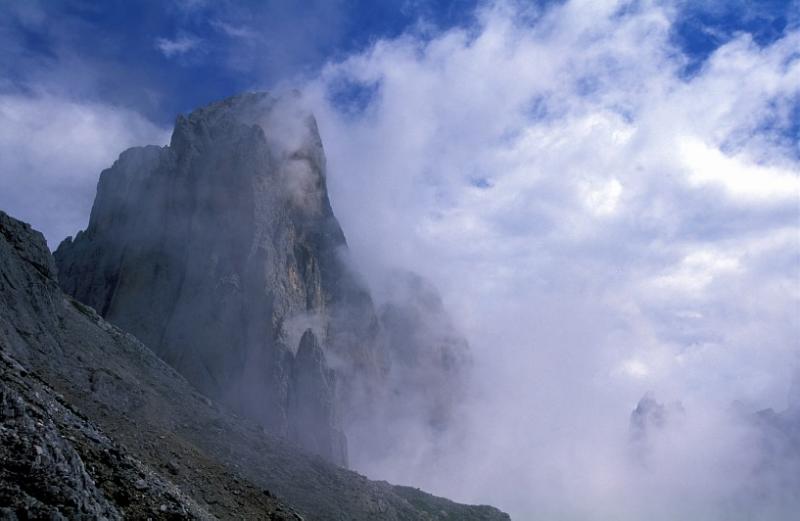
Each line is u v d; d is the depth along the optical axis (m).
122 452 41.59
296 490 77.69
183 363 113.81
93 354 78.12
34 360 65.50
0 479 29.52
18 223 79.00
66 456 33.06
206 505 52.47
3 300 68.06
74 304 91.44
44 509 28.97
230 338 117.69
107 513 33.44
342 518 76.25
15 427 32.22
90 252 136.50
